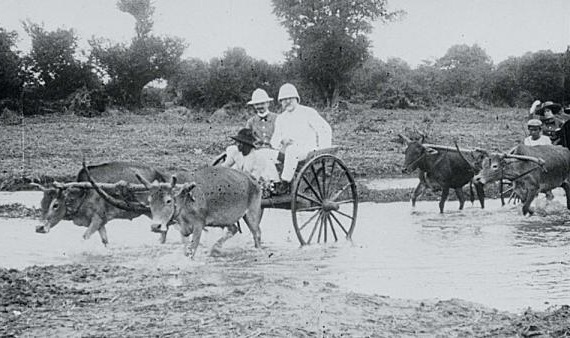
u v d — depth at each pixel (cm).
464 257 1206
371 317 789
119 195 1212
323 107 5578
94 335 710
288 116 1441
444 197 1828
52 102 4844
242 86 5384
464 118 5031
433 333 731
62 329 730
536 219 1695
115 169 1248
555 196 2241
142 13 5244
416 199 2041
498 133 4047
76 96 4816
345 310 812
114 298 857
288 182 1319
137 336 706
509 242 1360
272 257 1209
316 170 1448
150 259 1167
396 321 774
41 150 3019
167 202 1100
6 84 4647
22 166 2573
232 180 1216
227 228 1355
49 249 1247
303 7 5416
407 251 1266
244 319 763
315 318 774
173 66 5241
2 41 4638
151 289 910
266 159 1337
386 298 885
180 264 1127
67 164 2670
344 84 5669
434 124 4562
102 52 5025
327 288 938
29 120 4359
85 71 4925
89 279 971
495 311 830
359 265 1140
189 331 720
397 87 5900
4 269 1024
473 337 717
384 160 3011
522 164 1747
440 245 1322
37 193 2134
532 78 5969
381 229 1534
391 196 2128
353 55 5431
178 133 3766
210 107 5341
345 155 3156
